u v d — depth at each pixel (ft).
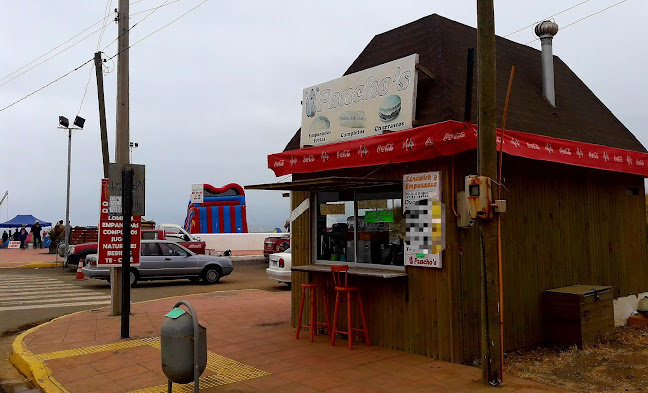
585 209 29.14
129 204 28.63
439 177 22.29
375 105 25.07
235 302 41.11
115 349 25.59
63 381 20.88
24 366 23.35
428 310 22.75
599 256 29.81
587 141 28.45
